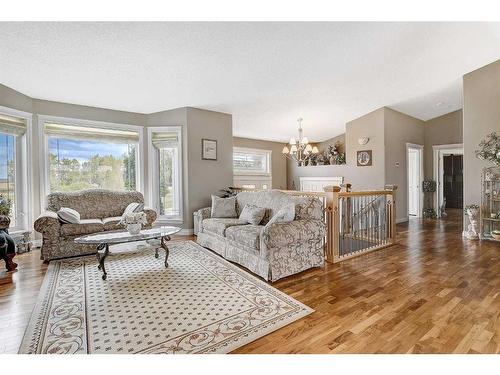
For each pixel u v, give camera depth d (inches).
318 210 128.9
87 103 179.2
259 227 130.6
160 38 110.0
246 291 98.0
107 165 195.6
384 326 74.7
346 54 140.7
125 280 108.8
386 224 168.4
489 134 173.5
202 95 177.6
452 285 103.0
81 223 144.2
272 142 325.4
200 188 205.2
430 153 285.1
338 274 116.0
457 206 354.9
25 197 158.9
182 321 77.4
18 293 96.9
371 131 245.9
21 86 147.5
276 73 153.6
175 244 168.2
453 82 196.1
